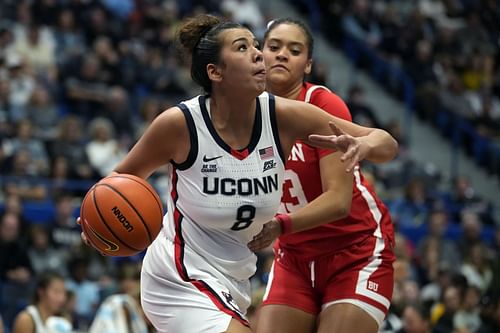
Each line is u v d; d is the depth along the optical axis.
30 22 14.92
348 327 4.80
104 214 4.23
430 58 18.39
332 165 4.61
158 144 4.31
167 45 15.89
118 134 13.23
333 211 4.52
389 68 18.31
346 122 4.48
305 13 19.50
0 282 9.70
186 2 17.25
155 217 4.30
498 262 10.20
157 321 4.49
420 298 10.34
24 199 11.41
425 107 17.61
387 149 4.39
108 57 14.49
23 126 11.99
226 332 4.24
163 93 14.84
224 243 4.43
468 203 15.03
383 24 19.12
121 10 16.41
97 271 9.85
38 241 10.18
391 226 5.13
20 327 7.24
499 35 19.95
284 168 4.41
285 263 5.13
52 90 13.62
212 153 4.29
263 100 4.36
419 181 14.35
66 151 12.08
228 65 4.25
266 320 5.01
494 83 18.73
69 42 14.91
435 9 20.30
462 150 17.56
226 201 4.30
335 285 4.93
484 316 9.78
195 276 4.39
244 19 17.62
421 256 12.11
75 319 9.09
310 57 5.03
